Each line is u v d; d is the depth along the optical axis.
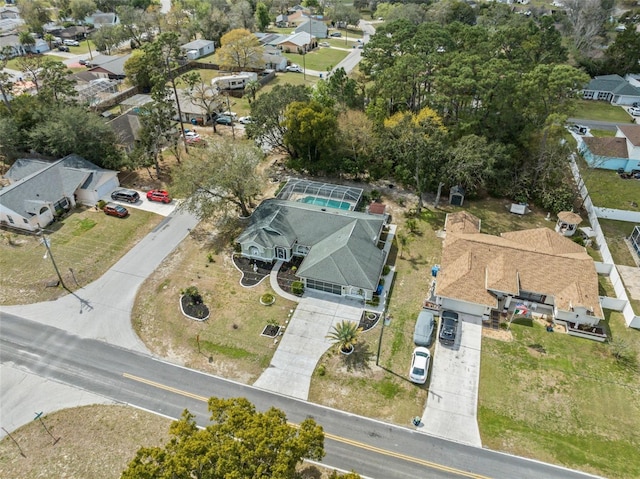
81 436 35.09
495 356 41.31
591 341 42.84
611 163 71.62
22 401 37.72
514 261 47.53
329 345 42.41
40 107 72.06
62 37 142.38
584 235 57.19
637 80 104.06
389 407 37.19
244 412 27.95
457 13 136.38
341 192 60.31
